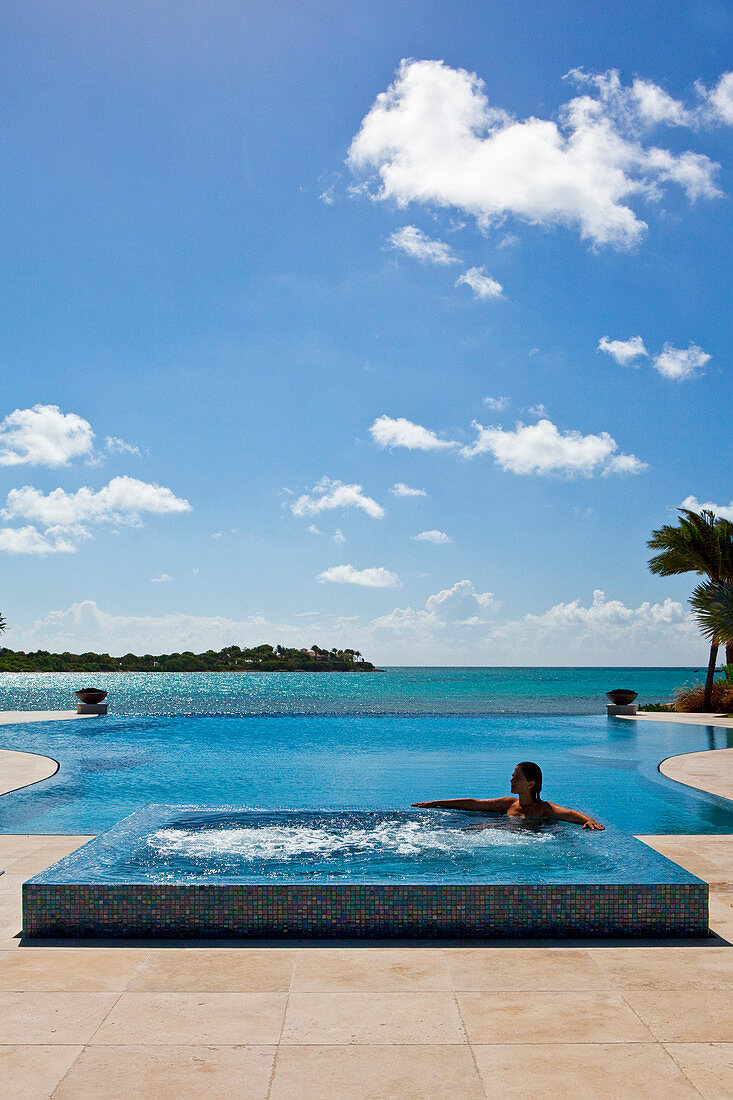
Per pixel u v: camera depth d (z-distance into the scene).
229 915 4.71
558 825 6.70
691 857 7.00
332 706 42.41
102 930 4.71
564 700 47.88
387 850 5.97
